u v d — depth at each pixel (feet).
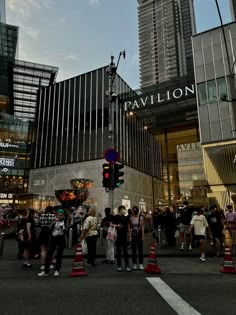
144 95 126.31
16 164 144.46
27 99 191.11
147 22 469.98
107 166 35.53
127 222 25.23
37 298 15.25
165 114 143.84
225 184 77.82
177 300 14.76
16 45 201.16
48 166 118.83
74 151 113.60
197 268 25.80
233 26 84.48
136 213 26.03
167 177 198.70
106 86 114.52
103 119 110.52
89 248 27.48
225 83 81.66
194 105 130.31
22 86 188.96
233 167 77.10
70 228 42.93
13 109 191.01
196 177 182.60
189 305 13.88
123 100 124.16
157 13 464.65
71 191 85.35
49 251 22.59
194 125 173.99
